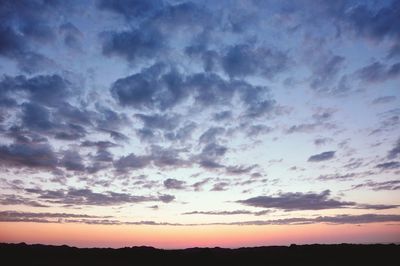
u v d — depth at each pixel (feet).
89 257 151.74
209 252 161.27
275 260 146.82
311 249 157.48
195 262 147.54
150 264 143.54
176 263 145.89
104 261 146.30
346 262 136.56
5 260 136.26
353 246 158.20
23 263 133.59
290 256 150.71
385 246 157.69
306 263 137.90
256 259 148.25
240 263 143.84
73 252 160.04
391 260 138.10
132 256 156.15
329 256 147.43
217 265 142.41
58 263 136.26
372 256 144.36
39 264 133.08
